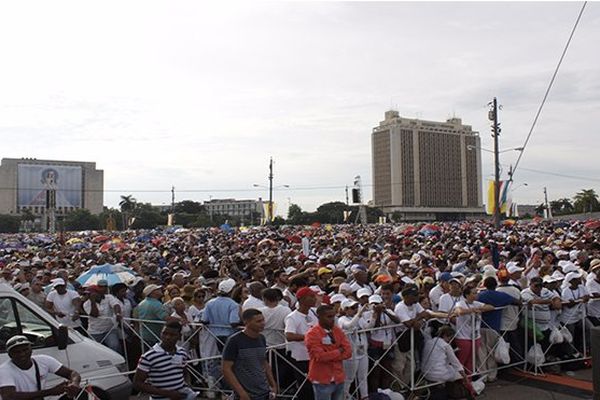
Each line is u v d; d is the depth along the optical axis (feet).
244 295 31.32
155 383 19.61
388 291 28.35
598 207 407.44
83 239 153.17
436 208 395.55
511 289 31.55
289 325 24.16
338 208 419.13
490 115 124.47
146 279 40.57
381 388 26.86
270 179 179.52
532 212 555.28
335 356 20.99
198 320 29.96
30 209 504.84
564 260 47.06
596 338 19.80
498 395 27.68
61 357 21.25
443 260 52.03
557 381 30.12
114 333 32.55
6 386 17.19
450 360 27.09
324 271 38.17
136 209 454.40
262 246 79.51
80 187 529.04
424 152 386.73
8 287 21.09
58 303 33.60
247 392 18.70
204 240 127.13
